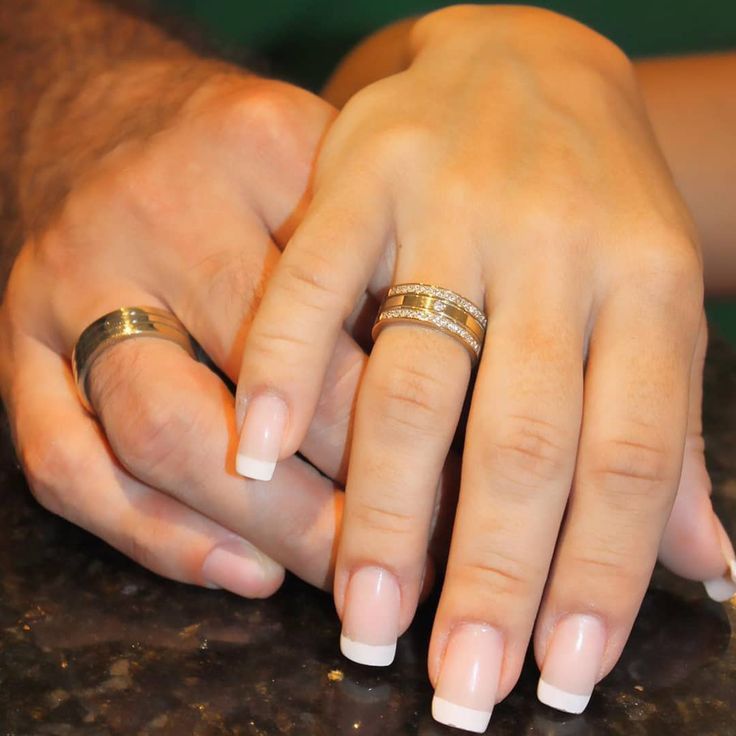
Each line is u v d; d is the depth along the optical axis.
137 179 0.44
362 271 0.40
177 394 0.40
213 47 0.58
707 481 0.42
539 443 0.38
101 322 0.42
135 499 0.41
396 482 0.39
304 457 0.42
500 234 0.40
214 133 0.44
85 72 0.51
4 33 0.54
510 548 0.38
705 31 0.83
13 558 0.42
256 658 0.39
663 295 0.40
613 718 0.38
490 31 0.46
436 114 0.42
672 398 0.39
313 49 0.78
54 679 0.38
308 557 0.41
